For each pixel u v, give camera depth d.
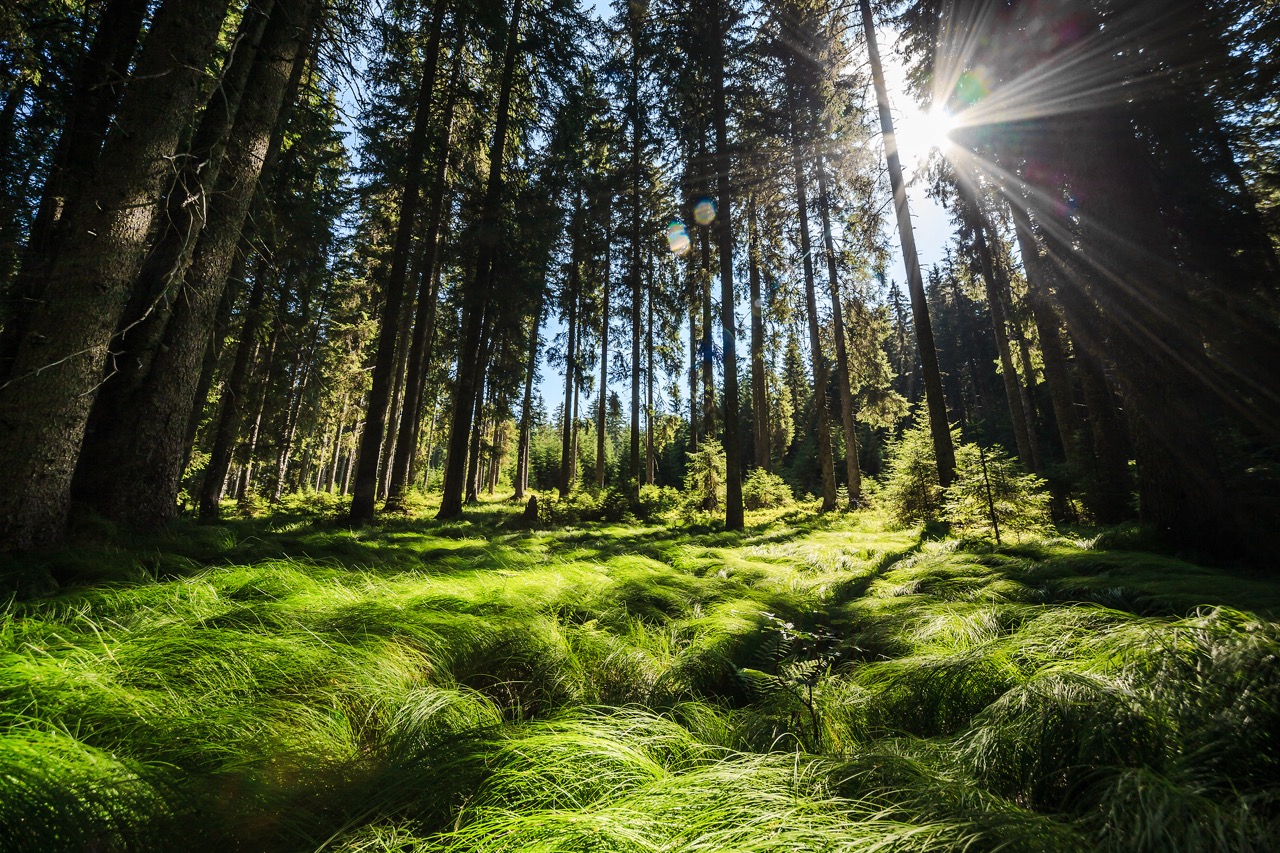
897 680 2.73
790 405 32.81
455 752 1.70
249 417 17.53
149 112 4.39
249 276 10.64
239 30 5.33
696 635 3.70
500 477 49.97
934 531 9.08
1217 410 7.22
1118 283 6.61
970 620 3.52
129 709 1.75
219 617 2.71
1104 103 6.79
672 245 17.48
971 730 2.07
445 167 14.62
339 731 1.94
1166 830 1.29
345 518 10.86
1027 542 7.14
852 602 4.86
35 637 2.19
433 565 5.85
